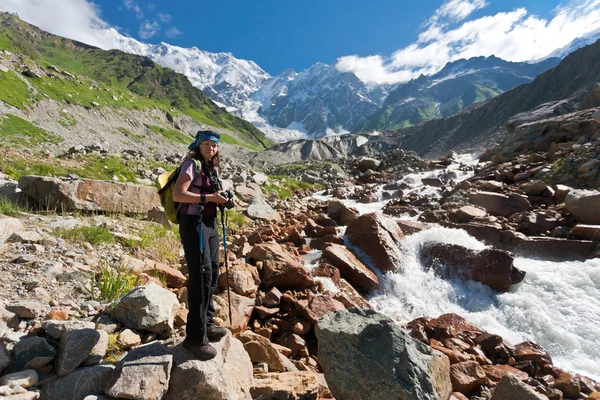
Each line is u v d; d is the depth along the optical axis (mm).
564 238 9492
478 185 15102
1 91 53031
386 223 9445
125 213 10016
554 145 17297
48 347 3203
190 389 3088
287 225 13047
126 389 2895
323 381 4309
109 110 85500
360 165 34562
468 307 7520
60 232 7000
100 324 3910
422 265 8758
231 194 3576
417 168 30500
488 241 9914
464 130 133625
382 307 7414
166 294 4477
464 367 4691
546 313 6953
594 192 10438
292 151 153625
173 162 21359
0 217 7059
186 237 3367
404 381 3188
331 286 7324
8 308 3834
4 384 2801
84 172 14016
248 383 3670
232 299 5773
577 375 4973
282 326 5758
